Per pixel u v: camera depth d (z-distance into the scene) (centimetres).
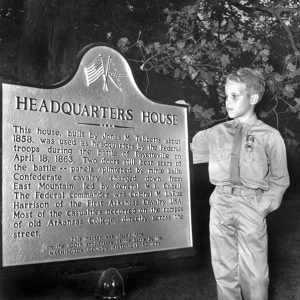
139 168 229
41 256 202
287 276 339
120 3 589
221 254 210
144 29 595
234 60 476
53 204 207
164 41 552
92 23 590
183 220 238
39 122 206
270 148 208
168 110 240
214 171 215
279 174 209
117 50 227
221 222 210
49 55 328
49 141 208
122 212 222
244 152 208
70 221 209
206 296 278
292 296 287
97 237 215
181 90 520
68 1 335
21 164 202
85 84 218
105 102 223
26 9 332
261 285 205
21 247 198
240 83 212
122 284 197
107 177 220
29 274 199
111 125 223
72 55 335
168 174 237
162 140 237
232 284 210
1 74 601
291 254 424
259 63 476
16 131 202
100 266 214
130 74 230
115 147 223
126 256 221
